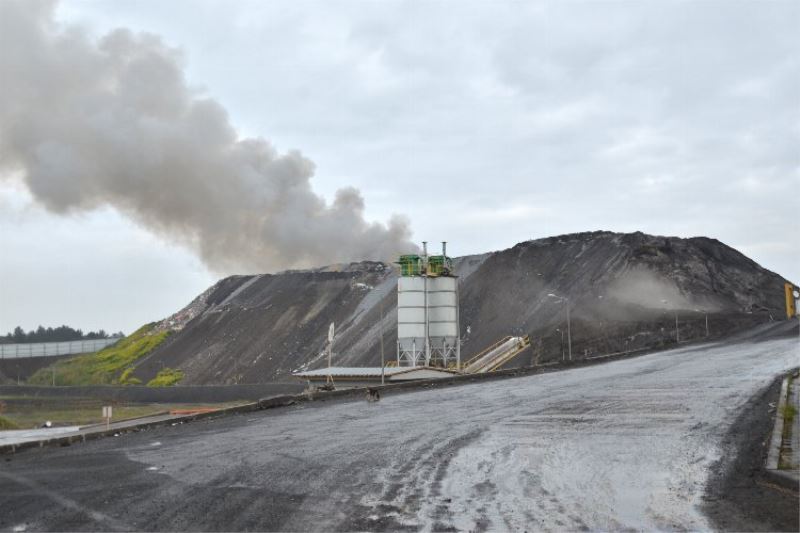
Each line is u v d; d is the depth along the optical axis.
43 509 11.87
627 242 125.62
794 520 10.09
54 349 183.25
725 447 16.17
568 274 119.44
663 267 116.81
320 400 34.25
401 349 67.12
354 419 25.28
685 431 18.86
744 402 24.62
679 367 44.50
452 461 15.76
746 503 11.16
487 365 72.44
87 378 154.62
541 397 30.66
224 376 129.62
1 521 11.11
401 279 66.69
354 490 12.93
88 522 10.90
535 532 9.95
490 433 20.11
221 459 16.91
